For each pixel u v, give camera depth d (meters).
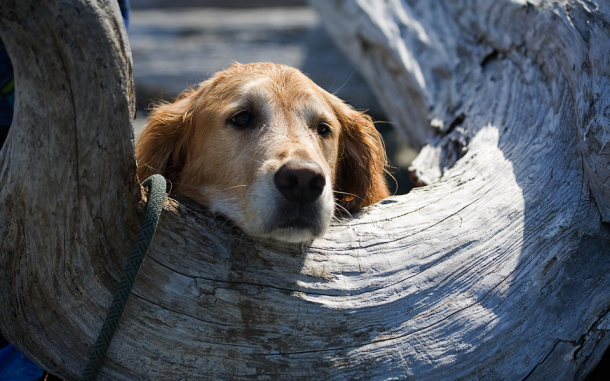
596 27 2.83
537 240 2.68
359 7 5.50
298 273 2.39
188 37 10.38
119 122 2.00
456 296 2.50
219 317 2.25
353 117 3.56
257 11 11.61
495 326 2.46
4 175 2.08
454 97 4.21
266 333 2.28
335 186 3.57
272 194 2.40
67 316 2.19
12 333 2.24
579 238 2.68
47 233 2.07
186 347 2.22
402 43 4.98
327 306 2.34
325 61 10.08
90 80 1.90
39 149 1.96
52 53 1.83
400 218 2.70
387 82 5.35
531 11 3.65
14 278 2.17
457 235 2.64
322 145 3.04
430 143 4.11
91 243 2.12
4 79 2.60
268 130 2.75
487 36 4.28
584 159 2.68
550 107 3.21
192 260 2.28
